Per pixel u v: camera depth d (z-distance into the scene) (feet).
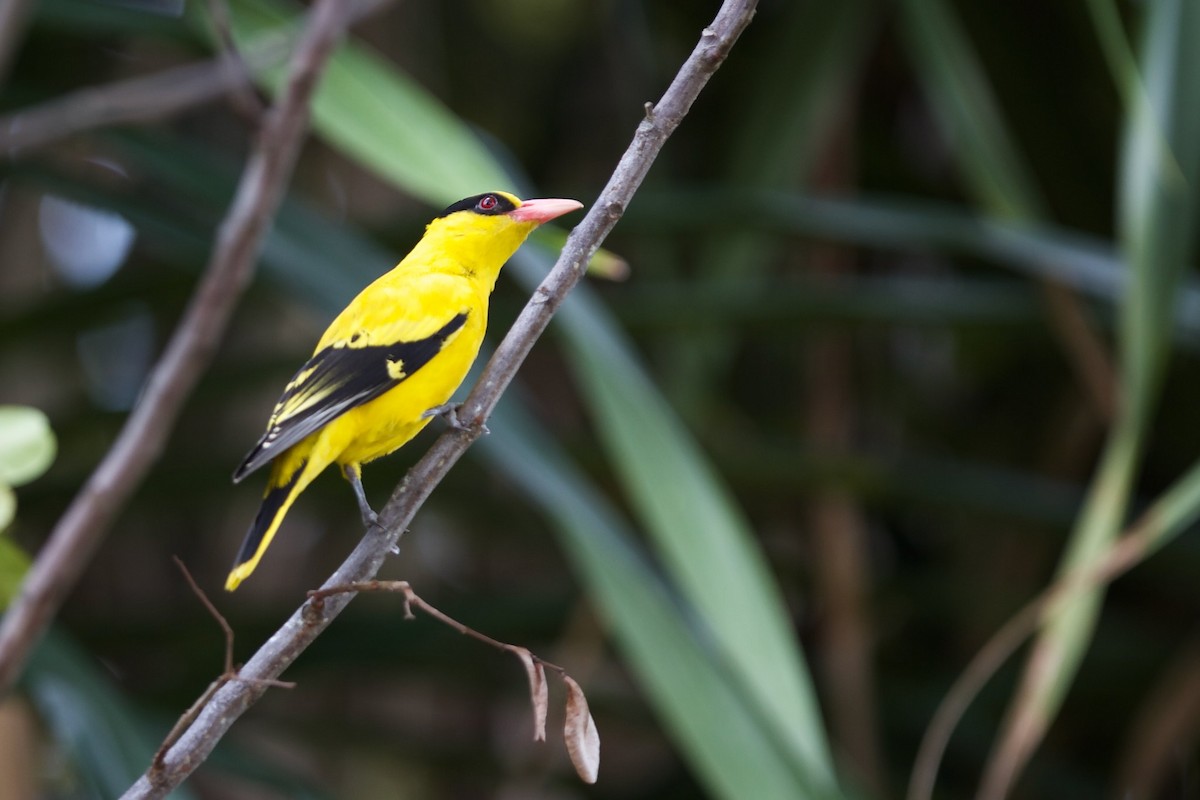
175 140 29.84
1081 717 42.19
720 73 44.42
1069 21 39.29
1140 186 23.62
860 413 46.52
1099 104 40.16
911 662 42.68
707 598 21.17
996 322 34.09
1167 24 24.58
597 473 33.71
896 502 35.47
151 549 44.27
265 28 25.77
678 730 20.29
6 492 16.83
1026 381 45.24
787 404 47.09
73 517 18.85
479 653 37.06
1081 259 32.42
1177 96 24.02
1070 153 41.39
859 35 37.24
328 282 26.43
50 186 30.71
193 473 34.22
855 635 35.53
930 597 39.75
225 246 19.84
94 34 36.09
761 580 21.63
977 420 46.83
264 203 19.94
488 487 36.73
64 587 18.58
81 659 24.99
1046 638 21.29
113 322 34.45
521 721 46.03
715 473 34.45
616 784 48.42
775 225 33.71
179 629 35.42
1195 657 34.60
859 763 34.37
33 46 40.91
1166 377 40.42
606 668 42.42
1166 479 43.06
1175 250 23.27
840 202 34.35
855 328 34.91
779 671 20.93
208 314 19.61
